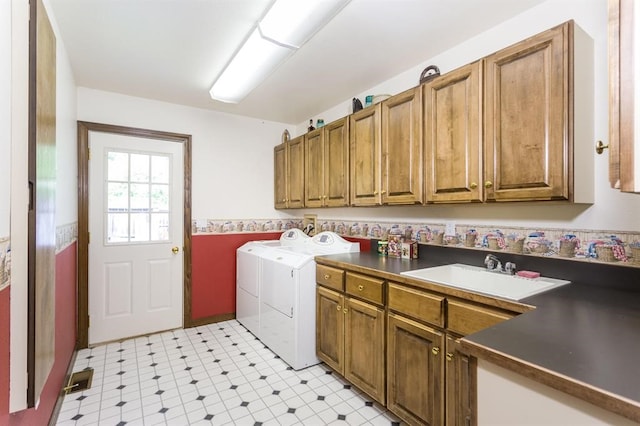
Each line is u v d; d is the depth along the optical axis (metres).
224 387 2.05
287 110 3.25
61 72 1.87
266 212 3.62
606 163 1.41
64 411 1.78
